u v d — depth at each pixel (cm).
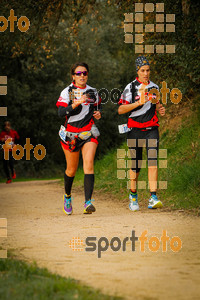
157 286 439
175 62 1469
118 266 525
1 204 1292
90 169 954
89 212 949
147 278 469
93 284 445
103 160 1752
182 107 1562
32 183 2294
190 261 547
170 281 457
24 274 453
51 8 1744
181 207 979
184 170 1114
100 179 1574
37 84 4178
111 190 1420
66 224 847
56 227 814
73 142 949
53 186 1956
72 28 1839
